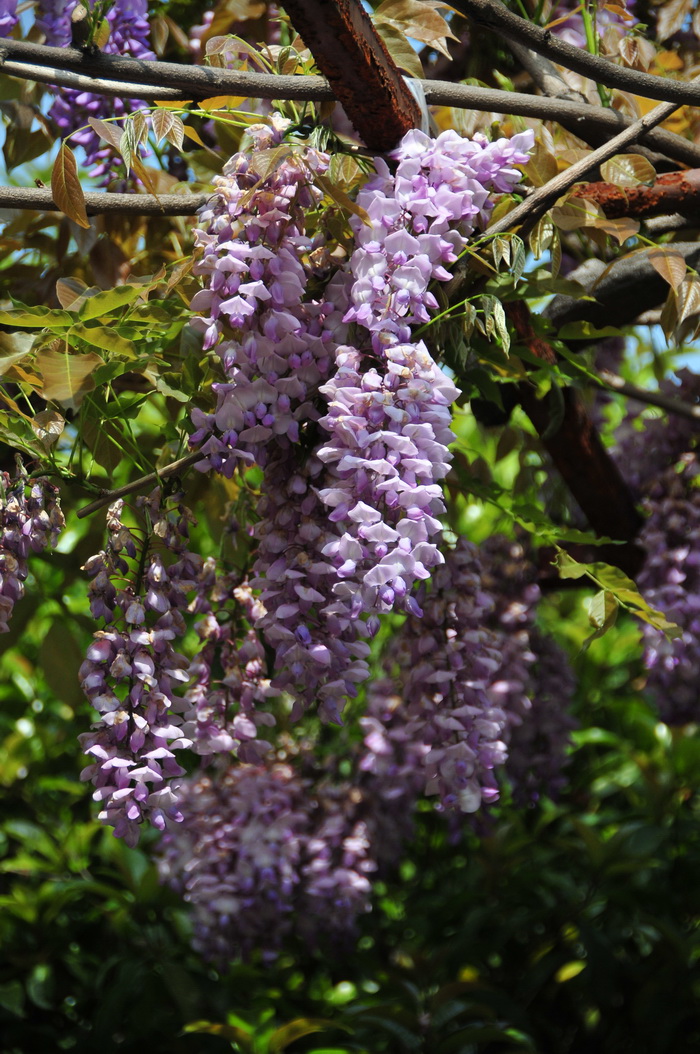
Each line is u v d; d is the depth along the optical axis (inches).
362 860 82.0
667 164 76.0
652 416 91.3
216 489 78.5
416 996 92.7
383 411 57.9
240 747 65.5
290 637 60.4
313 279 61.6
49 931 104.4
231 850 77.2
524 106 66.5
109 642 61.4
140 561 63.2
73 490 77.9
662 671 76.5
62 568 81.1
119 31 72.0
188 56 86.9
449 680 66.9
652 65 75.2
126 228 76.4
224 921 76.4
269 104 69.7
